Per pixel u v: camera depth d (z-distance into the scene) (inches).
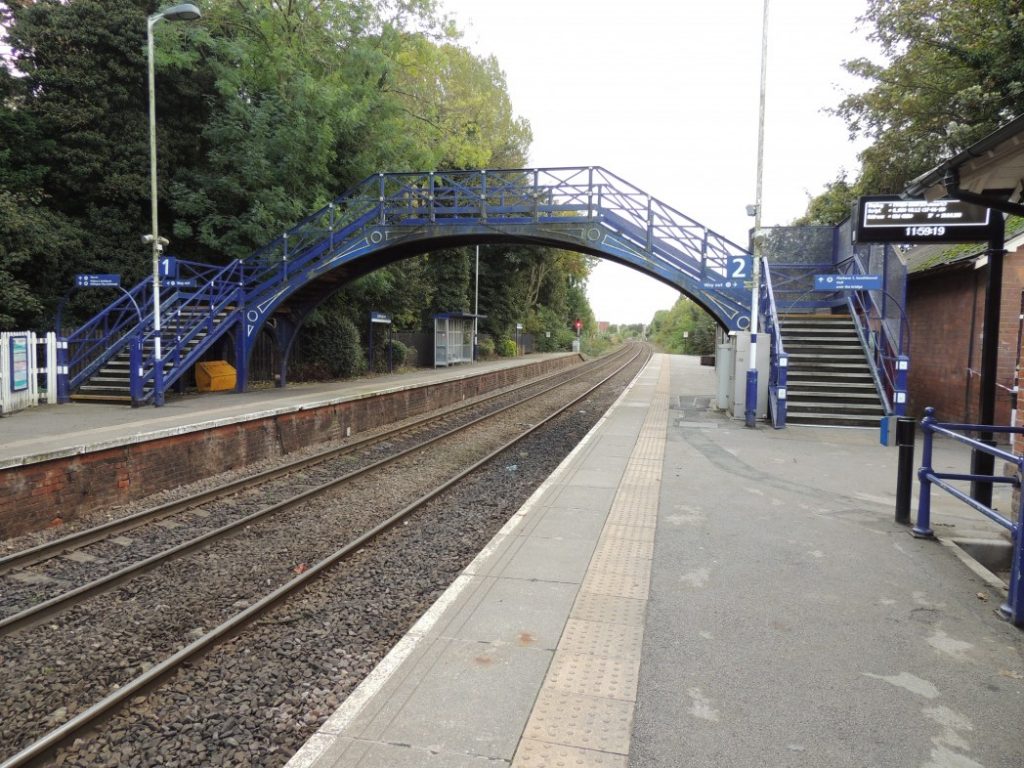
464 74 1614.2
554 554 230.1
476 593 194.9
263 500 363.9
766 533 255.1
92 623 212.2
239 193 775.1
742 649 160.7
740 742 123.3
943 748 122.0
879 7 805.2
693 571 214.1
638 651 158.9
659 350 3818.9
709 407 708.0
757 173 565.6
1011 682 146.0
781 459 403.9
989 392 287.0
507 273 1909.4
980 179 237.8
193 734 149.3
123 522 306.0
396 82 1003.9
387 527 305.1
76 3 746.2
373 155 868.0
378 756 118.1
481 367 1267.2
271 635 199.2
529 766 115.3
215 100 815.1
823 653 159.0
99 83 756.0
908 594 195.9
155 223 569.9
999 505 301.3
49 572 256.5
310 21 885.8
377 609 217.6
